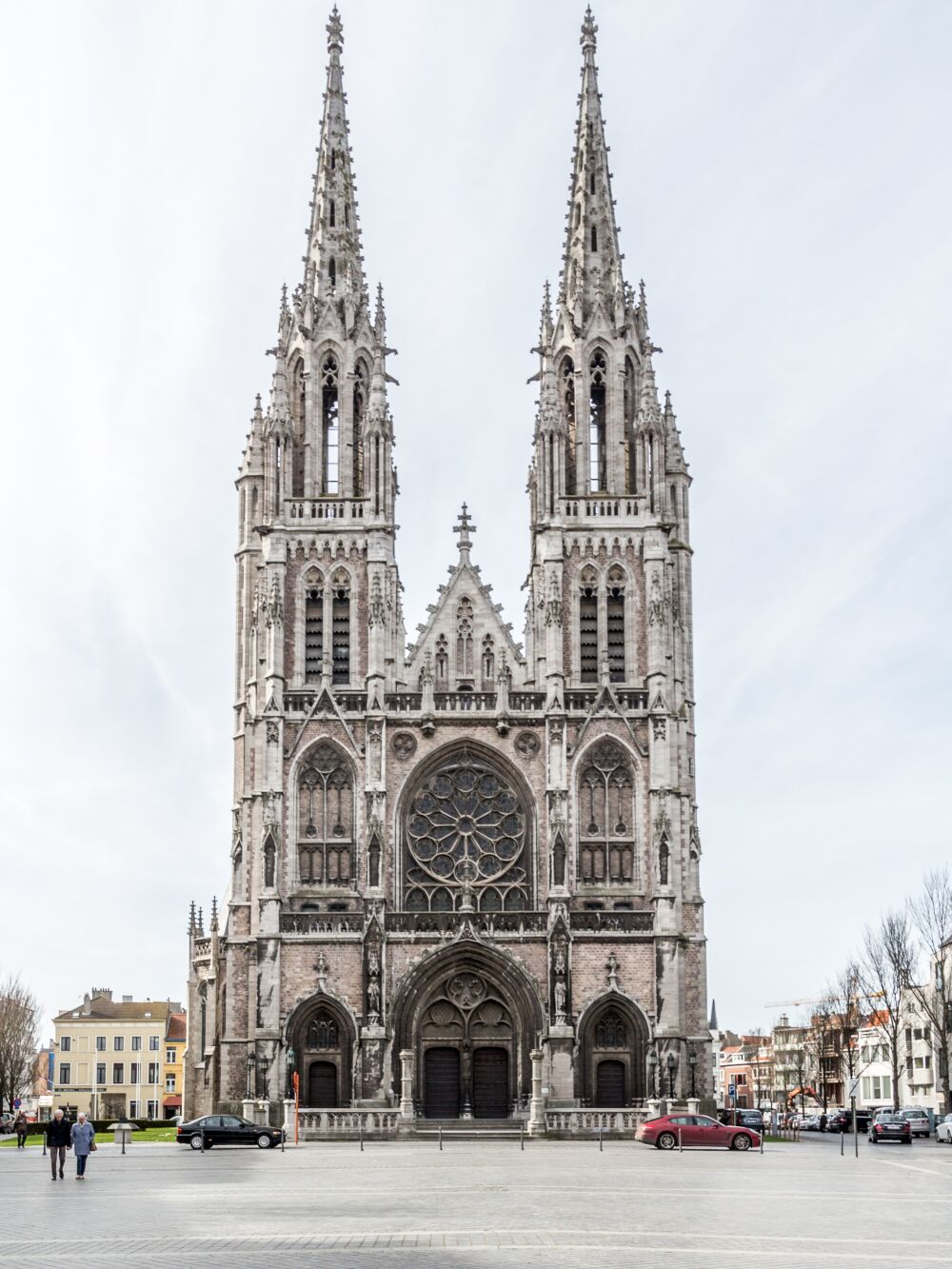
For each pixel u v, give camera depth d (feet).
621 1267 107.24
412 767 376.89
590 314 409.90
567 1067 354.95
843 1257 114.83
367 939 361.51
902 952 453.17
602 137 428.56
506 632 394.73
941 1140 359.87
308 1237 127.75
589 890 371.15
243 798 392.27
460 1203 160.66
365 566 391.24
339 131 428.15
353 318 410.72
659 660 380.99
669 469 422.00
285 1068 358.02
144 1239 127.24
